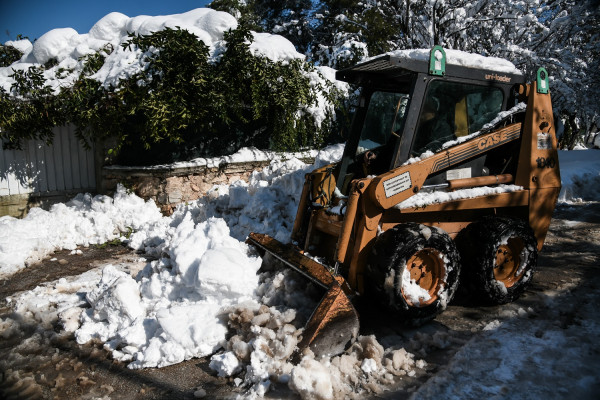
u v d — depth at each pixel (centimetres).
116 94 634
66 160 704
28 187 675
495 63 400
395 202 344
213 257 361
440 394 262
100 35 717
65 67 678
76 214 638
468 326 353
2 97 614
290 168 625
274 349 294
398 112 445
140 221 647
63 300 413
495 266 382
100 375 300
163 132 681
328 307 298
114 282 361
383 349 308
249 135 791
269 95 732
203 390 278
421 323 348
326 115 851
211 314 340
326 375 266
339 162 442
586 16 966
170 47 630
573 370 279
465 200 377
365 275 348
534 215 410
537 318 359
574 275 457
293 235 436
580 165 916
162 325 318
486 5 1006
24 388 284
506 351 306
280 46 767
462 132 397
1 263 498
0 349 336
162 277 380
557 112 1087
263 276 397
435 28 979
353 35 1114
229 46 686
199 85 650
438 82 372
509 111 399
